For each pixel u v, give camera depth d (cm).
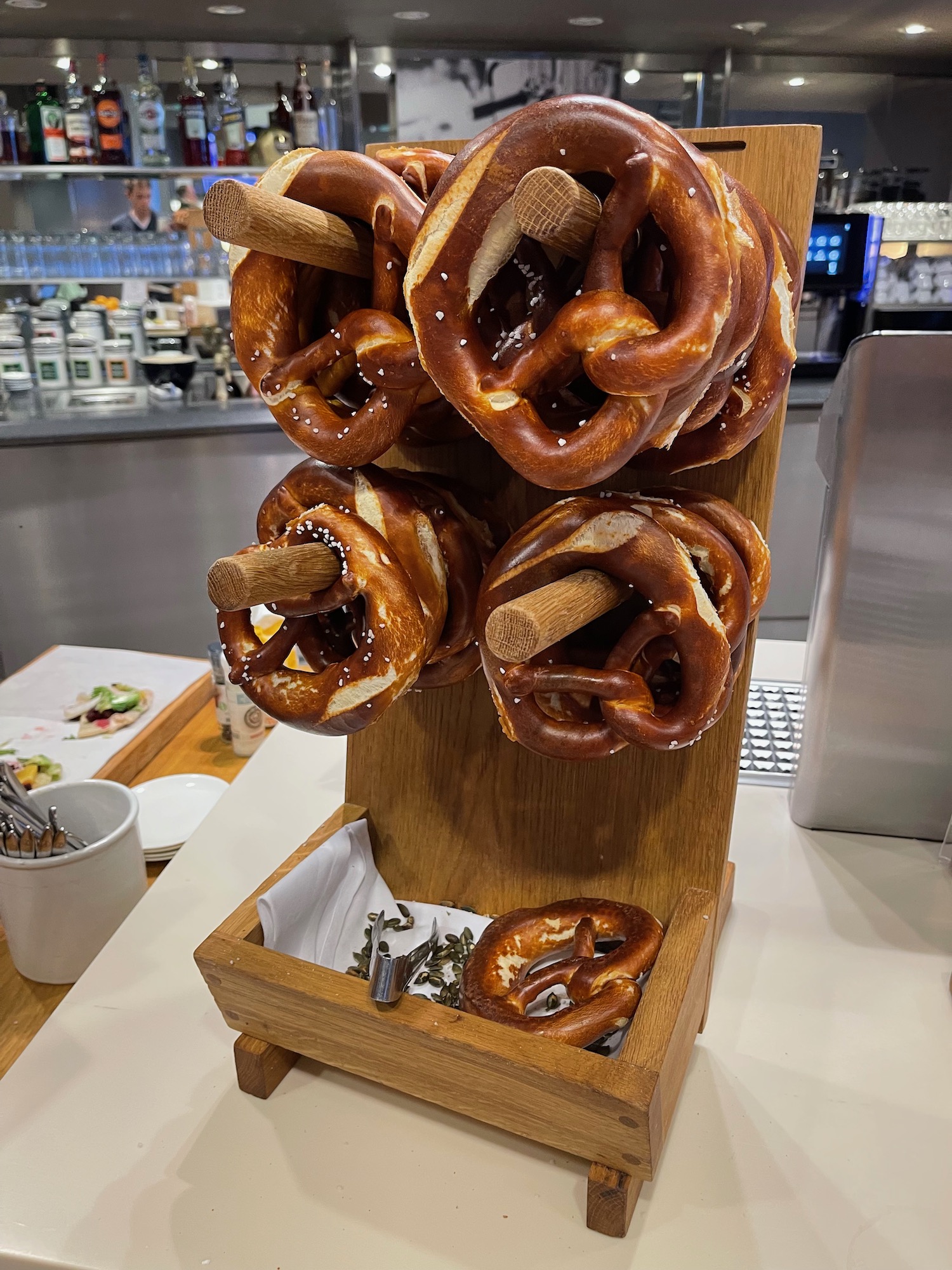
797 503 264
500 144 46
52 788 89
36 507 256
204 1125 63
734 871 83
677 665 63
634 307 45
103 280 284
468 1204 58
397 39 272
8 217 292
